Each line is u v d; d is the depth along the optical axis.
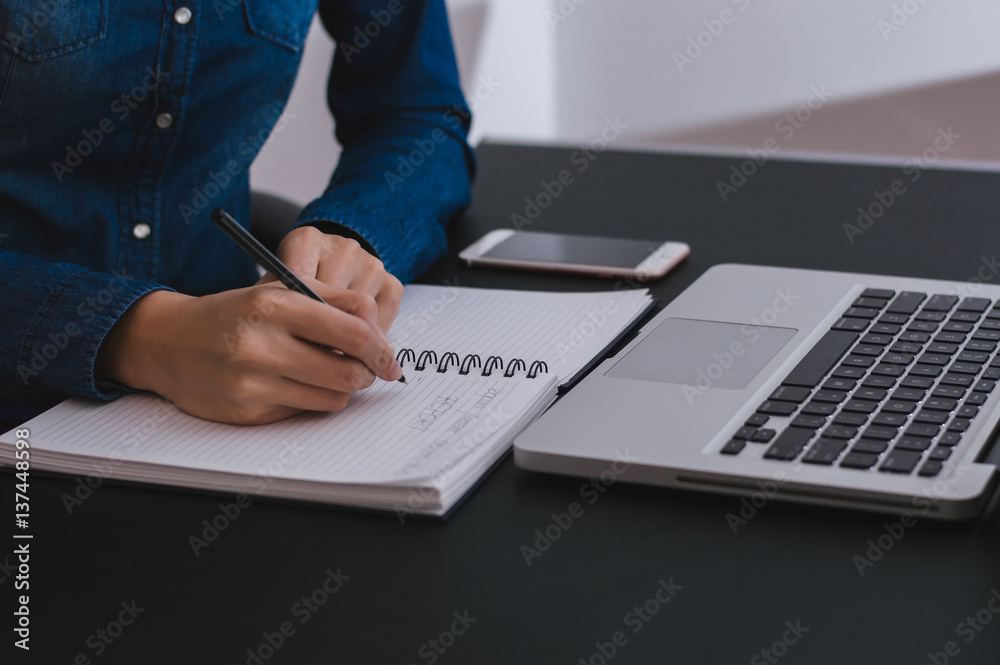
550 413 0.61
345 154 1.06
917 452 0.53
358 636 0.46
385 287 0.76
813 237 0.93
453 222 1.03
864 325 0.69
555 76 2.95
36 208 0.92
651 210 1.03
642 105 2.95
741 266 0.82
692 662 0.43
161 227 0.99
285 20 0.99
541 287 0.86
